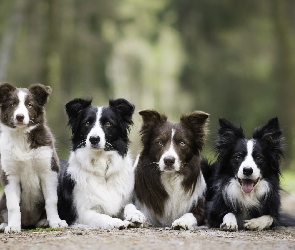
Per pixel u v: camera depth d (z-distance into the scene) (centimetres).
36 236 1112
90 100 1327
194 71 4731
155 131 1331
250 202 1295
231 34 4644
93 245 975
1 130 1291
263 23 4569
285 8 4203
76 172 1314
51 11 3962
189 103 4916
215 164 1412
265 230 1264
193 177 1332
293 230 1283
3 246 997
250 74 4697
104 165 1309
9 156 1266
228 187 1302
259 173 1270
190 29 4541
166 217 1349
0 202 1332
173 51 5753
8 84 1290
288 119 4047
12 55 3972
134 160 1470
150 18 4803
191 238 1059
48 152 1291
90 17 4197
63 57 4103
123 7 4419
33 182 1298
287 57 4103
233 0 4356
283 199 1955
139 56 5472
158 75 5881
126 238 1047
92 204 1302
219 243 1006
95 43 4244
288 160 3816
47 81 3988
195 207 1339
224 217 1280
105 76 4462
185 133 1316
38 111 1297
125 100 1327
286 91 4094
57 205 1341
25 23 4041
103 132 1288
